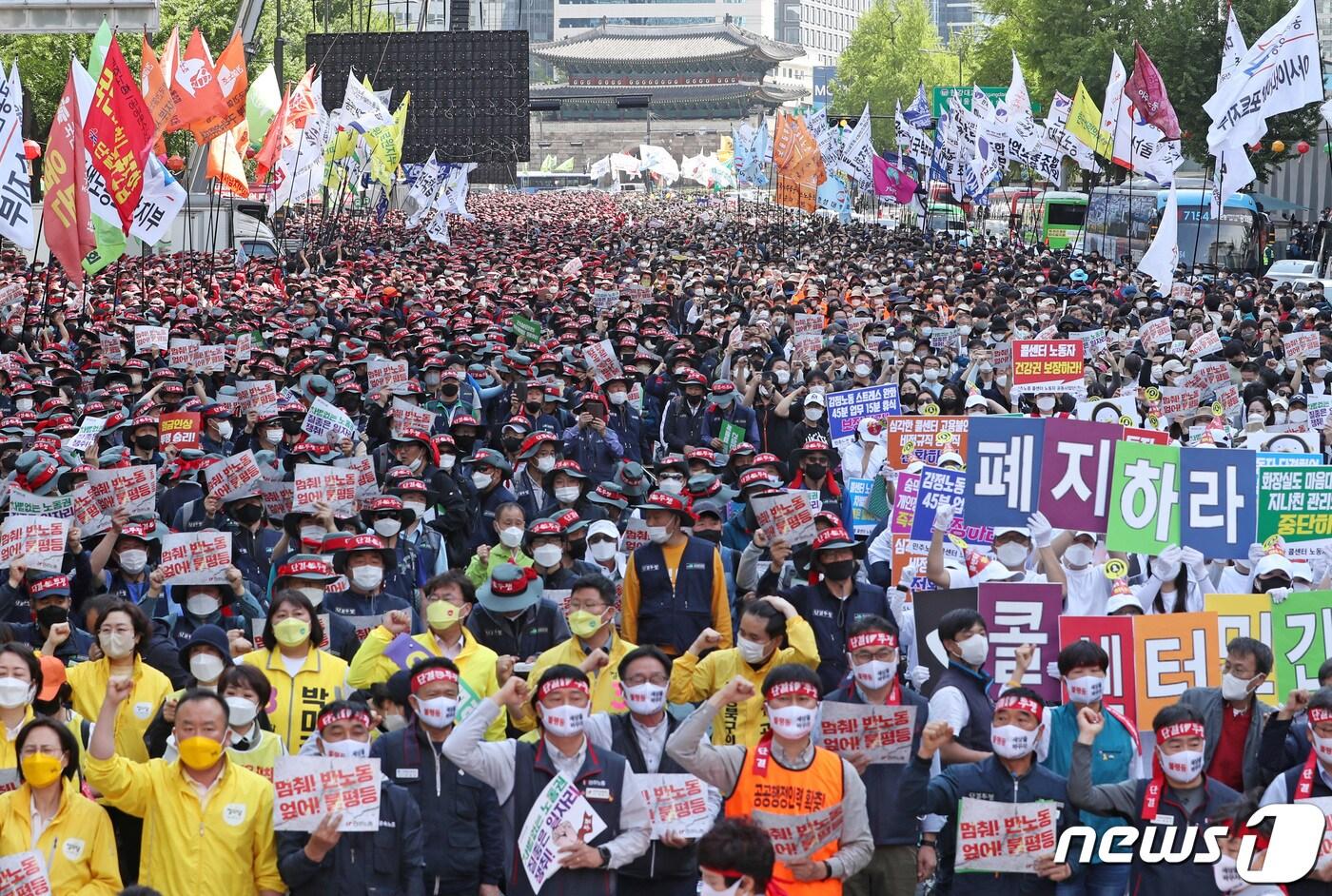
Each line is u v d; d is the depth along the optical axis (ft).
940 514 102.42
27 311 253.44
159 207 238.07
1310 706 74.90
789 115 543.80
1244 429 163.53
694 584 106.32
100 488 117.19
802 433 162.09
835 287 342.23
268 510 134.21
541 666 91.20
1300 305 301.63
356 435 143.74
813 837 71.05
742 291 353.31
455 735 74.18
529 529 108.47
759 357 203.92
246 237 516.32
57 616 96.53
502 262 437.58
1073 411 165.68
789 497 102.94
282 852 71.77
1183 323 260.21
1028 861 72.90
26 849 71.82
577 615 88.43
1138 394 178.81
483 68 620.08
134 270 351.25
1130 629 86.58
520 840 71.36
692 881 76.07
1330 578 103.76
